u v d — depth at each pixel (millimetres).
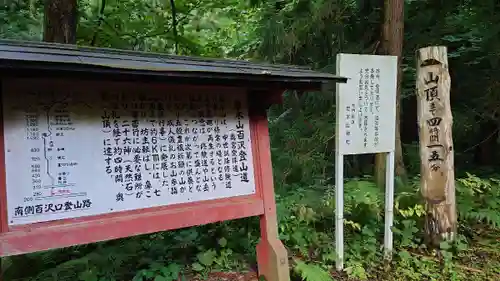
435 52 3566
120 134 2574
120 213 2549
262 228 3086
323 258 3410
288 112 6824
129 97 2605
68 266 3201
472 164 6520
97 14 5547
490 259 3592
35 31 5512
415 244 3738
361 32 6109
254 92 3043
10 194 2256
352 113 3322
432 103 3631
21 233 2250
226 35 8234
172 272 3070
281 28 6285
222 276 3211
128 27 5750
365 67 3354
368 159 6234
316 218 4031
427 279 3270
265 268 3080
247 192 3021
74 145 2430
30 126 2316
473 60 5887
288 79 2639
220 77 2375
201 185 2842
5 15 5230
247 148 3037
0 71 1923
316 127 6180
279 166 6102
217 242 3586
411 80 6039
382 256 3576
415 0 5828
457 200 4414
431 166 3680
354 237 3807
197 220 2770
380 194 4297
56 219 2361
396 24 4699
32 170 2312
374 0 5742
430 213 3686
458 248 3617
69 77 2070
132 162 2607
